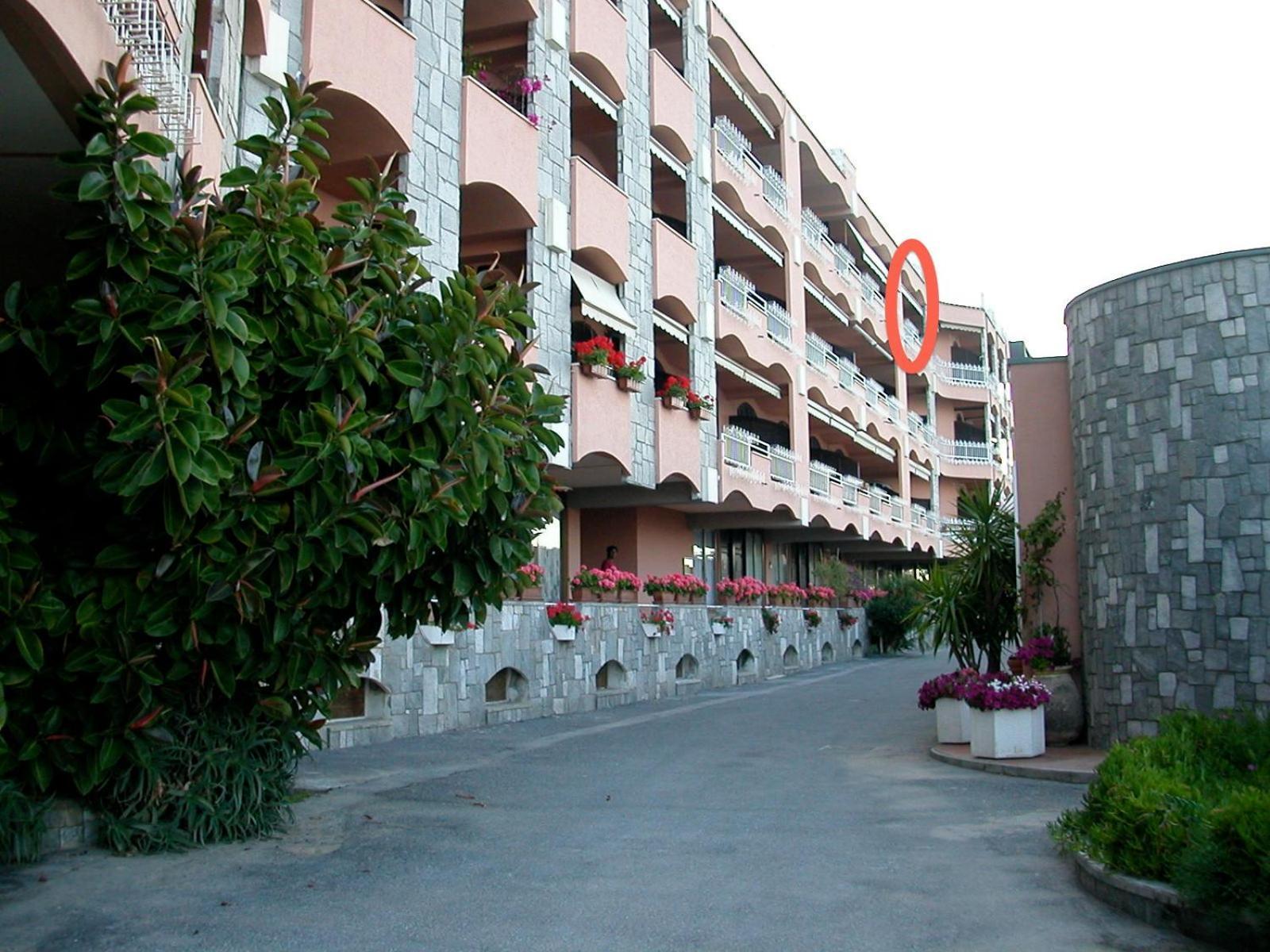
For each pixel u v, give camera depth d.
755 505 28.72
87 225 7.36
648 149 25.20
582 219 21.16
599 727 17.22
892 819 9.71
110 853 8.00
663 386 25.77
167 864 7.77
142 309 7.30
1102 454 12.82
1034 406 14.72
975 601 15.20
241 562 7.59
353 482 7.98
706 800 10.62
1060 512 14.34
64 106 7.11
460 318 8.65
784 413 36.00
